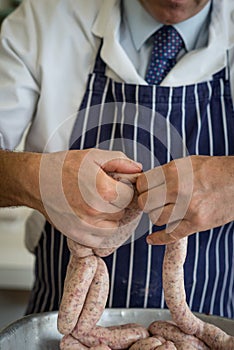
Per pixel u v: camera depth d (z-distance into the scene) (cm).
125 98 111
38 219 116
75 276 80
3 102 111
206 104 112
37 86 114
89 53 114
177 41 112
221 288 114
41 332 86
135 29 113
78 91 114
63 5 114
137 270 109
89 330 83
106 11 114
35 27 114
